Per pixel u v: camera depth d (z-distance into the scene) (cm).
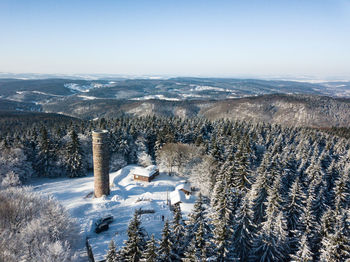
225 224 2828
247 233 3206
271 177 4916
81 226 4291
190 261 2458
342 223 2833
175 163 7450
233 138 7681
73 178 7488
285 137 10281
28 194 4328
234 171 5281
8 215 3616
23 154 7256
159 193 6031
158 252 2703
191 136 9162
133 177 7019
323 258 2892
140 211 4819
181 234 2938
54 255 2800
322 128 15975
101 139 5109
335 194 4838
